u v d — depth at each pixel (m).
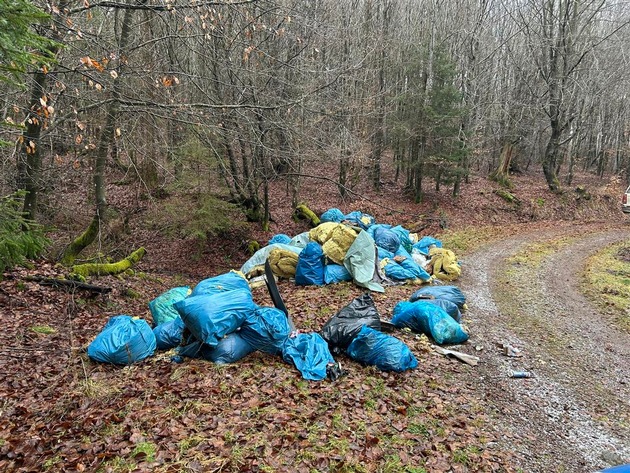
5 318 7.07
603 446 4.68
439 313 7.23
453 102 21.06
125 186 17.45
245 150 15.69
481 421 4.91
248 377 5.23
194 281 13.41
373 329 6.38
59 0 7.25
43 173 10.80
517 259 14.22
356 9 20.56
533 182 28.05
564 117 26.30
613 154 34.31
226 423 4.29
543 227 20.69
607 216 23.75
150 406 4.58
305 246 11.30
